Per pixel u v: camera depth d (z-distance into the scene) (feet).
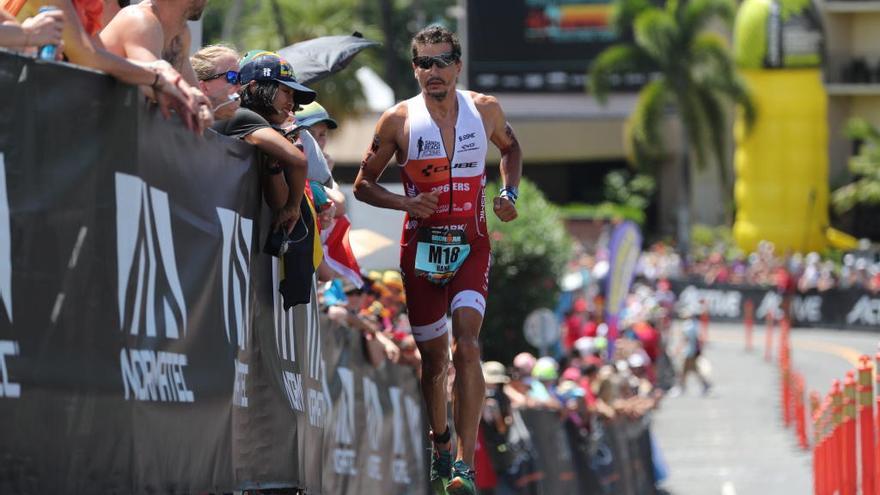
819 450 63.41
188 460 21.16
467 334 27.17
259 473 24.85
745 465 85.35
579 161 266.57
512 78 249.96
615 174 257.55
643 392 80.02
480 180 27.81
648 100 225.56
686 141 229.04
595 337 103.71
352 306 45.11
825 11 261.24
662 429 104.42
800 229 238.07
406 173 27.50
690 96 224.53
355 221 53.21
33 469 16.81
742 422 107.76
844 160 264.52
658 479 76.54
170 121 20.77
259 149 25.05
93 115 18.43
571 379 70.23
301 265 26.50
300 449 27.63
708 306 197.57
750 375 141.38
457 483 26.99
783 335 148.66
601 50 248.11
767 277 197.98
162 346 20.31
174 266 20.92
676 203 263.49
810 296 188.24
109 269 18.75
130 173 19.40
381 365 46.68
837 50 263.49
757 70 239.30
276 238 25.62
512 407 56.95
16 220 16.69
